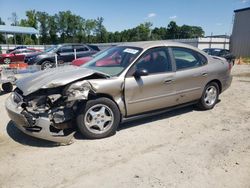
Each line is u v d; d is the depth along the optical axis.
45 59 14.07
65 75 4.02
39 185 2.95
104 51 5.45
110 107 4.12
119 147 3.87
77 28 87.75
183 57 5.09
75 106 3.93
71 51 14.73
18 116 3.73
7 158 3.55
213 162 3.43
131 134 4.35
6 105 4.15
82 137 4.20
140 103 4.41
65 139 3.89
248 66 18.23
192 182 2.98
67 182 3.00
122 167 3.31
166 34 98.69
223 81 5.84
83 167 3.31
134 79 4.27
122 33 91.62
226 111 5.68
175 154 3.65
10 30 37.44
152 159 3.51
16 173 3.19
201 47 30.77
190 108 5.86
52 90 3.92
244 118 5.21
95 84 3.93
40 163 3.42
